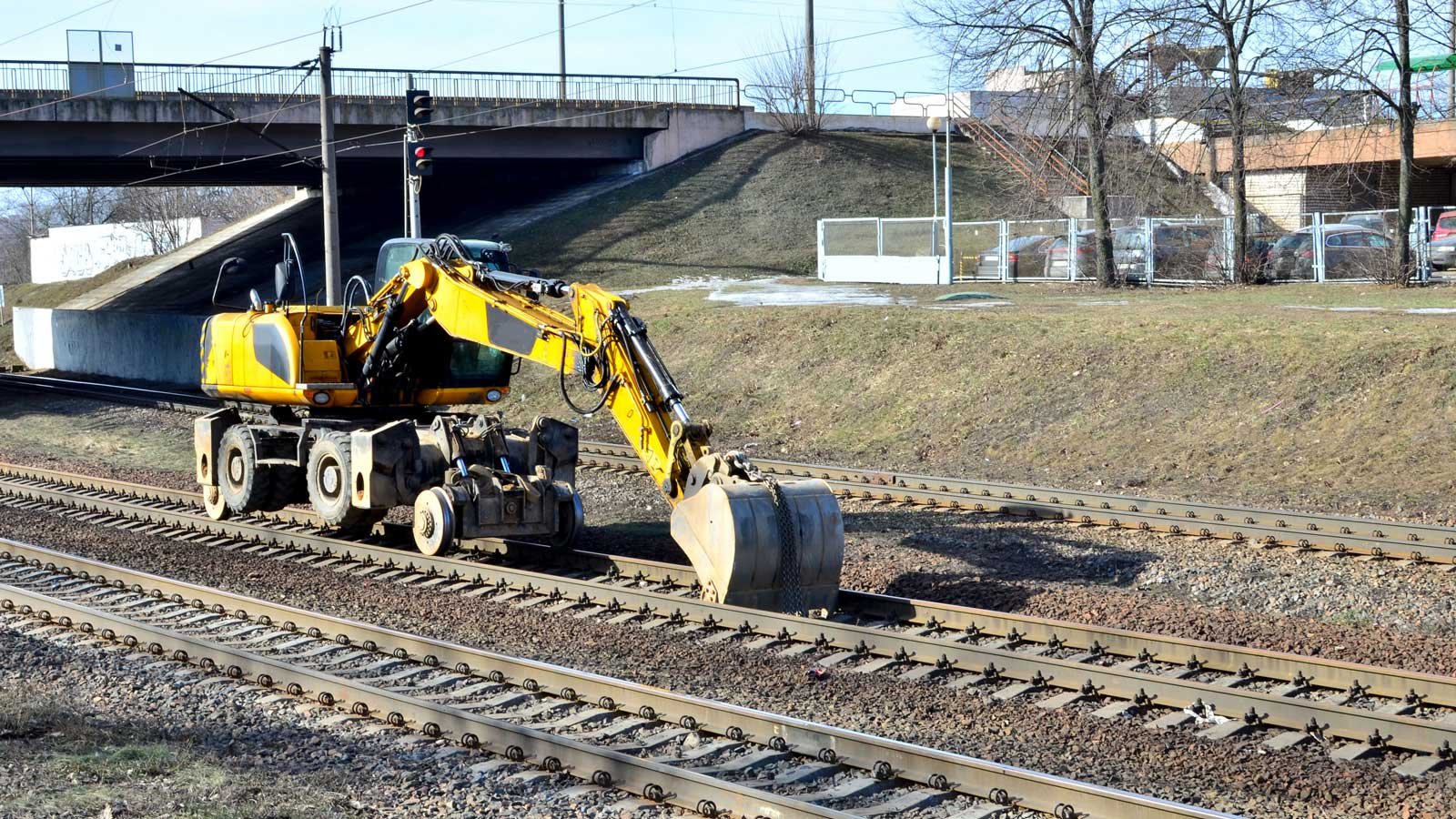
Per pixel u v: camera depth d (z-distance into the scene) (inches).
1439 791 434.0
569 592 717.9
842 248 2440.9
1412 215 1978.3
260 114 2711.6
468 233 2947.8
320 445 879.7
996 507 943.0
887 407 1346.0
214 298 1005.8
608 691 534.0
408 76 2847.0
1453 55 1915.6
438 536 783.1
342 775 457.4
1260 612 687.1
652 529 931.3
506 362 973.2
